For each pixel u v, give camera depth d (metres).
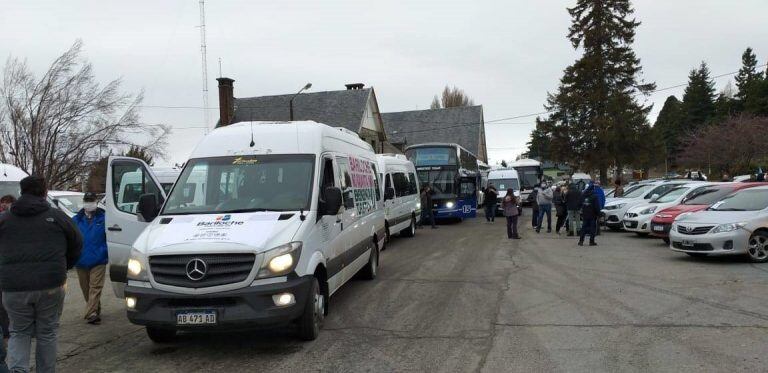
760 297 8.05
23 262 4.91
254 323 5.70
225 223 6.24
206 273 5.72
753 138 37.16
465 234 19.31
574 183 18.08
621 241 15.85
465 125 58.69
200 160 7.34
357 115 38.72
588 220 15.01
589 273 10.51
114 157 7.79
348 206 8.31
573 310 7.59
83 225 7.81
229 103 38.84
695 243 11.38
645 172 61.00
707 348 5.74
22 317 5.00
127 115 24.91
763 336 6.11
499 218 28.28
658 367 5.23
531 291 8.98
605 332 6.45
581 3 45.34
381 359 5.75
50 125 23.17
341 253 7.73
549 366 5.34
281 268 5.87
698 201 14.28
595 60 44.00
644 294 8.48
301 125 7.74
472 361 5.58
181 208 6.86
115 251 7.64
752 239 11.16
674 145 76.75
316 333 6.55
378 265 11.84
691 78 76.81
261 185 6.98
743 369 5.11
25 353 5.01
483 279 10.23
